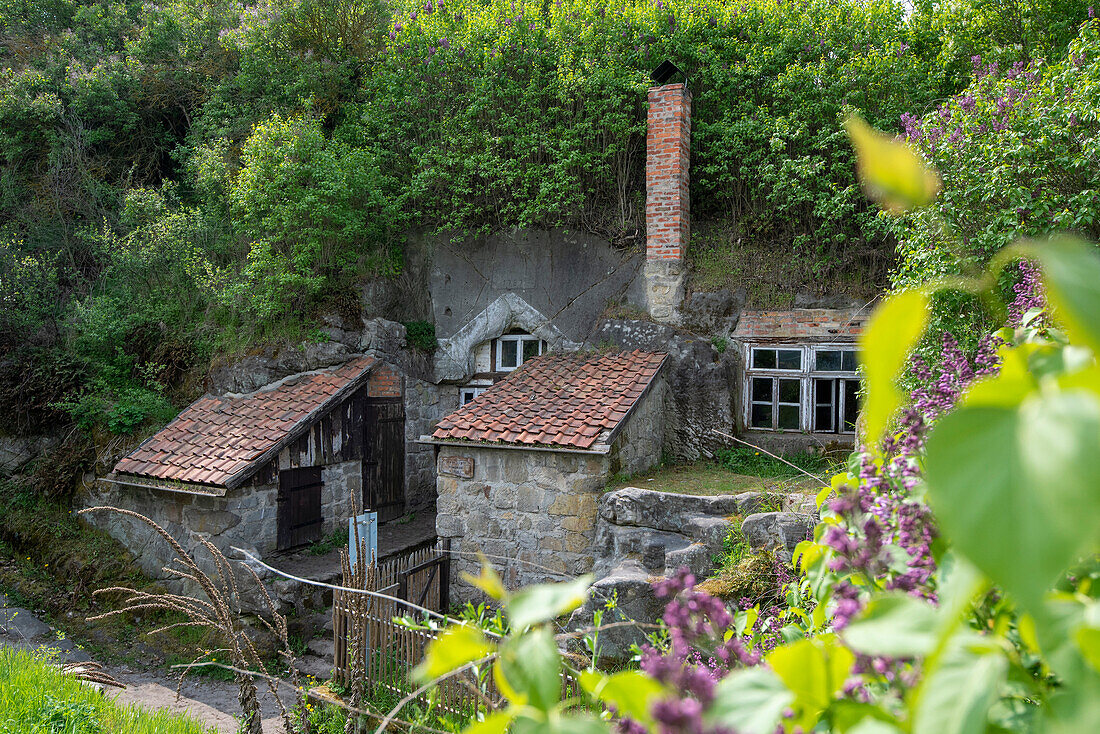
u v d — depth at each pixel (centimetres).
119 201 1285
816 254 964
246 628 827
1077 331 42
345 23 1255
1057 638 64
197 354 1070
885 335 50
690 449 953
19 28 1467
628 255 1051
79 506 1011
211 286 1062
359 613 564
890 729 69
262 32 1265
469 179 1106
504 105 1098
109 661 811
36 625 874
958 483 41
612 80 1030
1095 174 530
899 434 164
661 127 1001
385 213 1106
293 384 1028
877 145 43
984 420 42
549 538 802
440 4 1167
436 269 1169
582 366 970
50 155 1285
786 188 961
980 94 618
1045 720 63
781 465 888
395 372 1107
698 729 73
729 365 962
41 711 535
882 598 74
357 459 1046
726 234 1041
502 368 1154
